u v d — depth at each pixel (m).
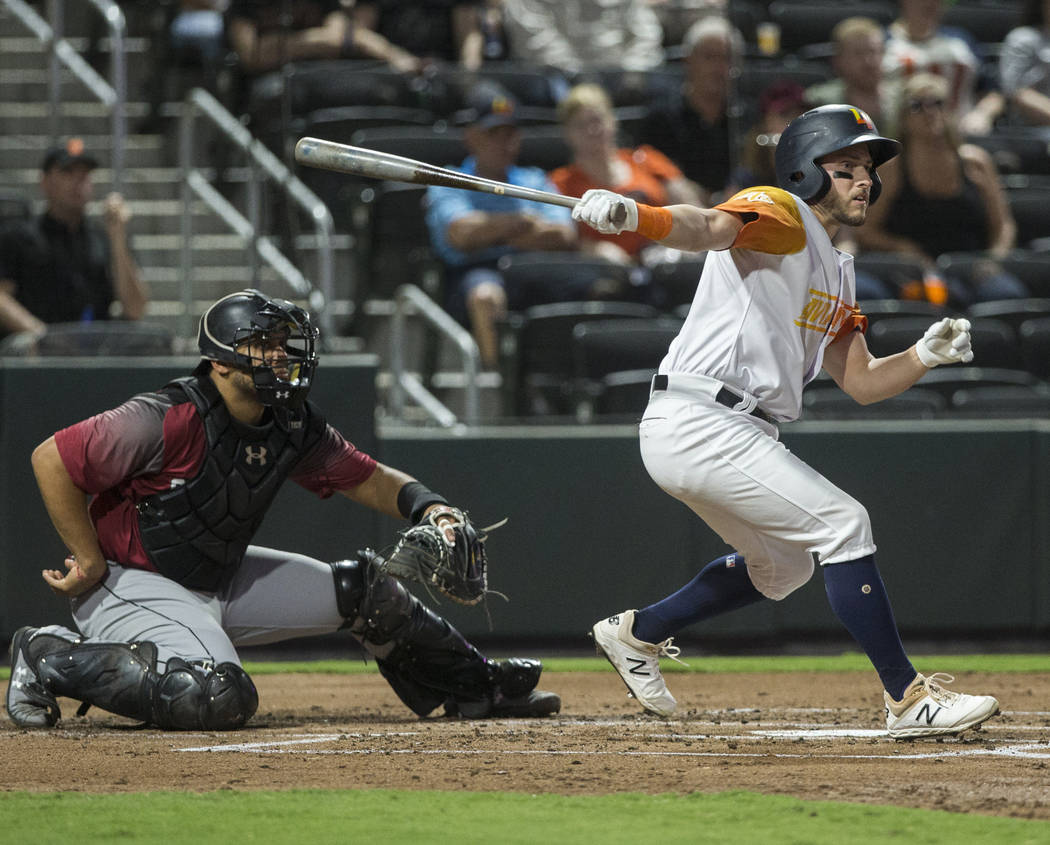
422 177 12.83
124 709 14.23
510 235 31.12
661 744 13.08
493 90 34.38
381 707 17.78
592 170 32.72
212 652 14.34
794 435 26.22
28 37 36.19
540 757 12.05
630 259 32.66
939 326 13.67
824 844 8.09
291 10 35.31
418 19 37.47
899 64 36.78
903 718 13.09
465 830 8.47
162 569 14.55
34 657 14.80
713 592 15.14
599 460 25.89
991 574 26.55
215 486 14.18
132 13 37.59
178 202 33.31
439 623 15.73
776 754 12.30
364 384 24.98
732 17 38.47
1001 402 29.06
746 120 34.47
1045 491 26.62
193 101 30.67
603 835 8.30
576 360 28.47
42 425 24.34
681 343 13.84
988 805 9.49
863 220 13.82
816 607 26.20
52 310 27.53
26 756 12.16
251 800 9.55
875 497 26.34
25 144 34.22
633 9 39.50
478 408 27.59
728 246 12.70
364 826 8.59
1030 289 33.50
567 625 25.77
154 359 25.00
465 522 14.58
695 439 13.43
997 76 40.91
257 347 13.78
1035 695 18.83
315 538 24.86
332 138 33.31
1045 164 37.94
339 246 32.62
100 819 8.83
